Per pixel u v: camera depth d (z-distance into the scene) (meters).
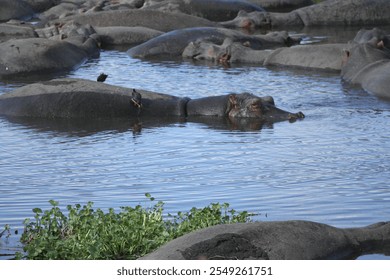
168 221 24.00
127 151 35.38
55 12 81.44
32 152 35.34
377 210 26.27
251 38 65.12
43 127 40.31
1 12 80.88
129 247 22.61
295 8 87.06
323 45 57.78
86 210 23.98
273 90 48.34
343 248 22.36
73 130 39.69
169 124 40.97
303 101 45.12
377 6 76.88
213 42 63.94
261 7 84.56
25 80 52.69
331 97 46.06
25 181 30.80
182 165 32.91
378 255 22.48
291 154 34.25
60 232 23.84
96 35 64.62
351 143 35.84
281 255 21.06
